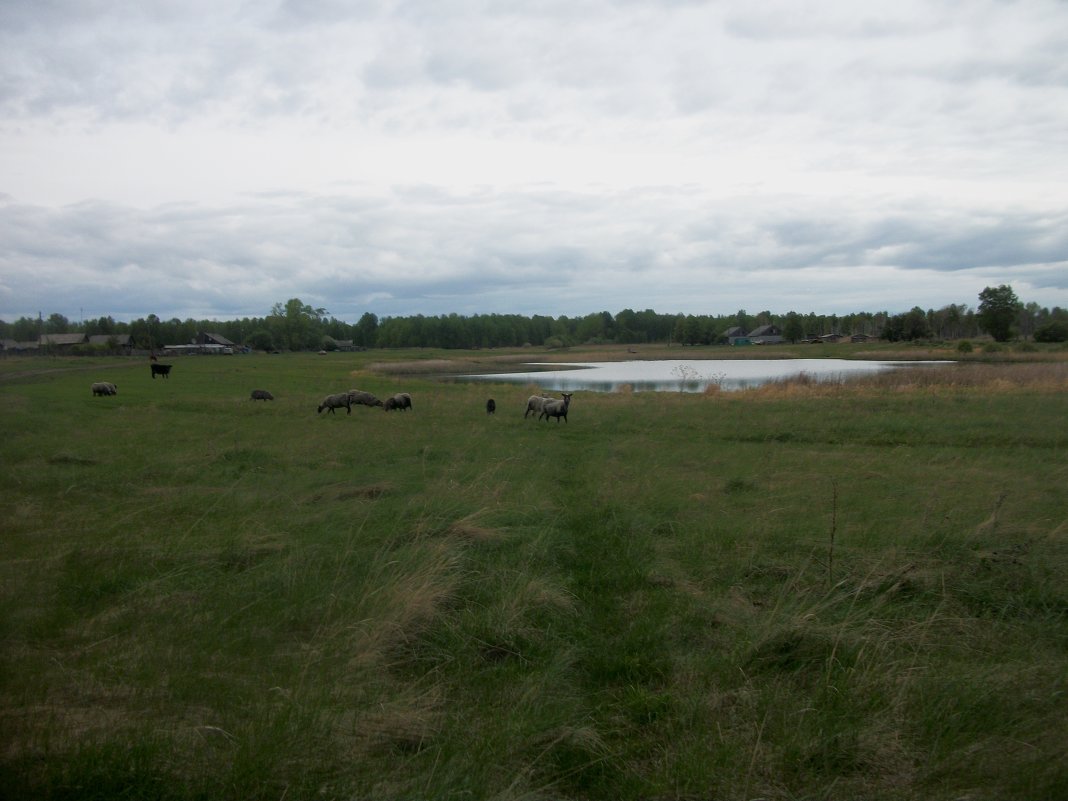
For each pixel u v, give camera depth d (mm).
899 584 6820
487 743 4184
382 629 5605
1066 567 7254
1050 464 13945
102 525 8977
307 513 9656
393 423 21859
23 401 26219
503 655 5590
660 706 4719
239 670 5105
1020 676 5027
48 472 12391
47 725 4188
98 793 3602
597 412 25688
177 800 3613
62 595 6484
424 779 3816
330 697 4652
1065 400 25266
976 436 17984
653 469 13602
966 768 4043
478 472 12664
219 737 4160
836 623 5953
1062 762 4043
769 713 4602
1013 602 6527
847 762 4133
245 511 9703
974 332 130375
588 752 4188
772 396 30797
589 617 6254
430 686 4996
